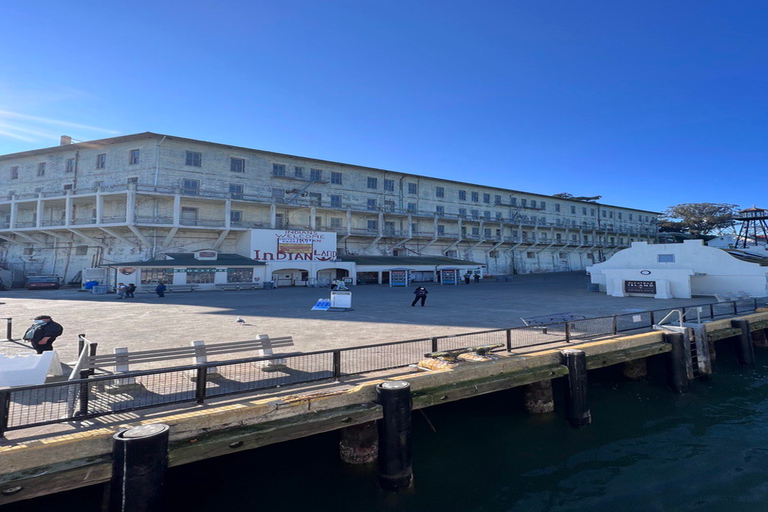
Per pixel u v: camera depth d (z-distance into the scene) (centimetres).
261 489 589
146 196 3638
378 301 2273
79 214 3859
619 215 7981
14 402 565
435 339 782
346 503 558
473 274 5153
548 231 6694
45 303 2206
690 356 1082
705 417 869
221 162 4025
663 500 567
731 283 2250
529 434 778
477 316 1558
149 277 3206
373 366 767
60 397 589
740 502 558
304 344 1016
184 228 3694
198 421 496
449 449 718
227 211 3769
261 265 3672
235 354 929
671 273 2312
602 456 697
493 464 669
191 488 590
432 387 680
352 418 568
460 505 556
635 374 1112
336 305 1836
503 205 6228
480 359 780
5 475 395
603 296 2475
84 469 418
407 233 5109
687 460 681
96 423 482
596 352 945
